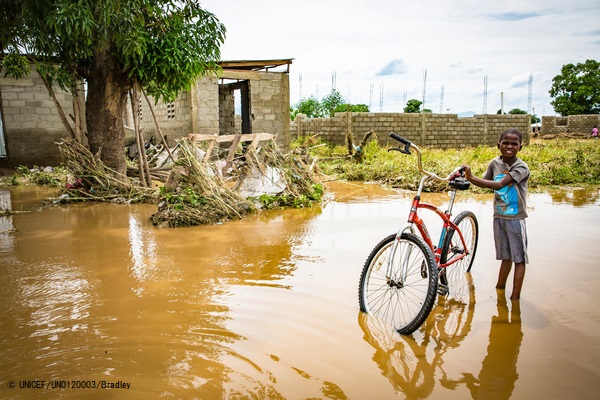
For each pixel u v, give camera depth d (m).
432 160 13.89
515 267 3.98
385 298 4.05
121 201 9.20
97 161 9.73
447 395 2.62
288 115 16.81
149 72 9.49
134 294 4.18
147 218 7.59
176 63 9.05
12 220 7.51
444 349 3.16
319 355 3.08
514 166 3.95
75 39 7.88
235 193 8.10
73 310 3.84
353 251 5.52
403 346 3.20
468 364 2.96
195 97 14.91
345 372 2.87
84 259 5.28
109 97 9.82
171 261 5.18
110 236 6.36
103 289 4.32
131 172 11.58
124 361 3.01
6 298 4.11
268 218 7.56
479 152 16.03
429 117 23.28
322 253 5.44
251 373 2.86
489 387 2.70
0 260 5.26
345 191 10.71
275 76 16.30
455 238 4.38
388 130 22.75
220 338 3.32
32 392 2.67
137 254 5.46
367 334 3.38
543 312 3.75
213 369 2.91
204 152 9.10
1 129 15.20
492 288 4.30
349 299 4.03
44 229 6.82
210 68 10.45
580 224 6.75
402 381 2.77
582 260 5.04
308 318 3.64
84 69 9.73
